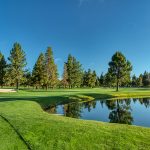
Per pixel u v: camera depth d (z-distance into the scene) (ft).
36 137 46.83
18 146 42.06
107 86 538.88
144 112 116.37
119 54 291.58
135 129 54.80
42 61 299.17
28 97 149.18
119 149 42.29
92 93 213.46
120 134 49.80
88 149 42.22
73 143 44.52
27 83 364.99
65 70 378.53
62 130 51.26
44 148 41.78
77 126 55.21
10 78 254.06
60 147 42.55
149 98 200.85
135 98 200.34
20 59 251.80
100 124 60.44
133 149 42.29
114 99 187.32
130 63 295.48
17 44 252.42
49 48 300.81
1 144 42.42
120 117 99.81
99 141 45.65
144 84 555.69
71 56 373.61
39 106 110.52
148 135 50.08
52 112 107.34
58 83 375.86
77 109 121.60
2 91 208.23
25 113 76.64
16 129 51.24
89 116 100.63
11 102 107.24
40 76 294.46
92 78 455.63
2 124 55.88
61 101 148.87
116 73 293.23
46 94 187.32
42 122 58.34
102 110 120.98
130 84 569.64
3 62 280.92
